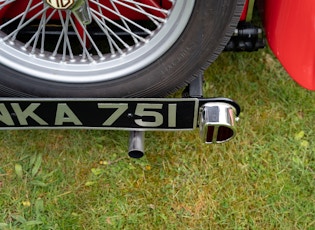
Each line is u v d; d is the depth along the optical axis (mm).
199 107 1455
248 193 1625
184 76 1481
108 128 1548
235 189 1632
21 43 1499
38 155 1680
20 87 1516
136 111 1479
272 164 1688
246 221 1568
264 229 1557
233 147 1719
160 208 1588
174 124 1518
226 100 1438
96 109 1477
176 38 1389
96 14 1529
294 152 1714
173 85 1511
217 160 1690
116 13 1454
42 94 1534
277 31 1531
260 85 1873
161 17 1514
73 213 1566
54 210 1572
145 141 1720
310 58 1465
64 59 1510
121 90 1519
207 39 1378
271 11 1558
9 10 1570
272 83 1878
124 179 1643
